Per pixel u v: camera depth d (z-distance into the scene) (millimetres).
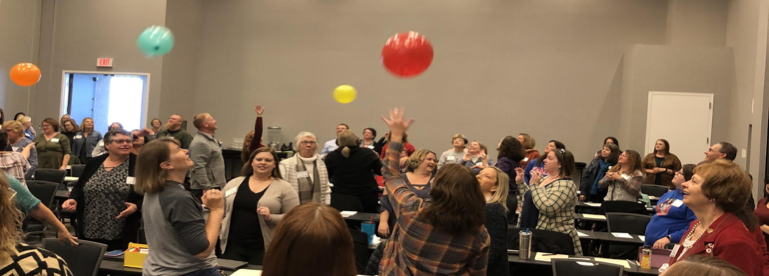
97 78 11031
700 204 2309
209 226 2533
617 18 10828
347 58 11523
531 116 11016
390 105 11398
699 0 10250
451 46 11250
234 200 3947
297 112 11641
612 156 7832
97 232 3883
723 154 5359
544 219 4086
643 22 10766
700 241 2258
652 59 9875
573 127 10898
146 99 10797
